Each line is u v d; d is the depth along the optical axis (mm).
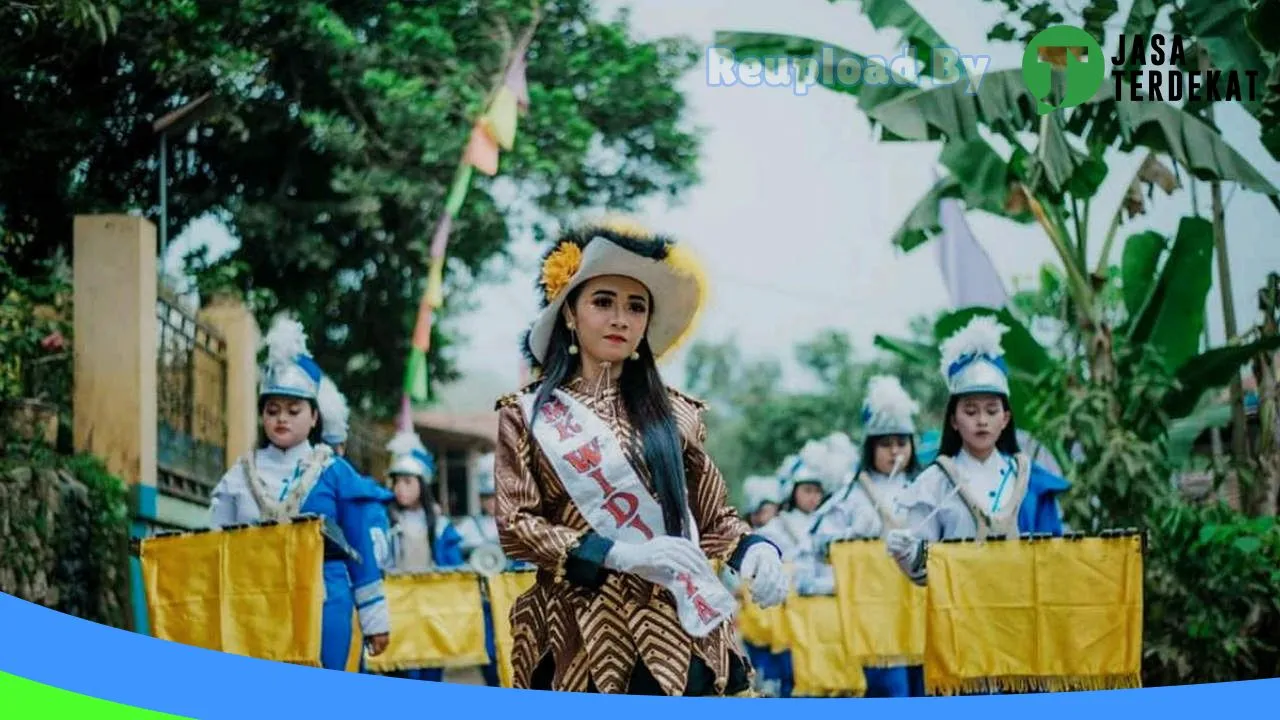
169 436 13125
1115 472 11273
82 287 12211
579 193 24156
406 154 22672
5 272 12492
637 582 4891
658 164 25531
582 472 4918
